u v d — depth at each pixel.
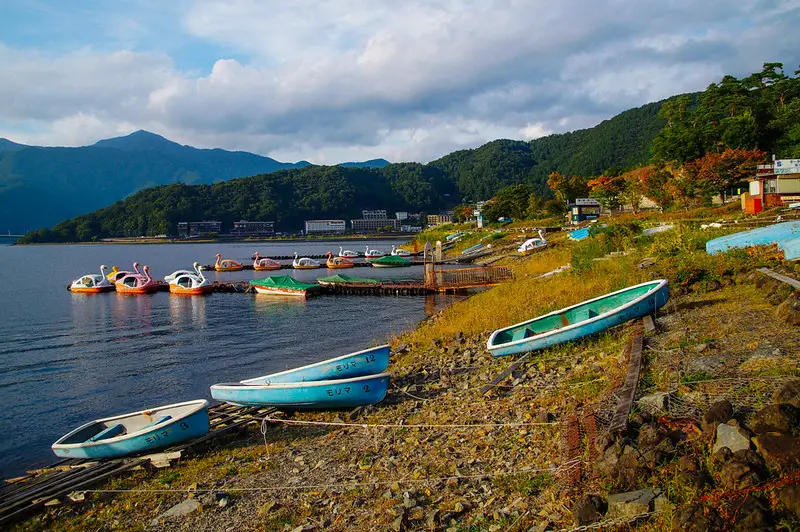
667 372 10.54
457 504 8.08
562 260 40.06
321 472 10.59
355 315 35.97
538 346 15.91
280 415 14.78
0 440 15.62
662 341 13.04
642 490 6.77
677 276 19.67
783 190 41.59
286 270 79.19
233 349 26.66
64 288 59.78
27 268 96.12
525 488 8.23
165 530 9.15
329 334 29.53
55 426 16.75
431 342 21.70
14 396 19.80
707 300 16.50
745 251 19.36
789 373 9.02
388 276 63.50
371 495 9.22
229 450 12.79
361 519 8.38
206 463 12.04
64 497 10.84
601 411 9.30
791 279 14.81
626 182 86.81
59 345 29.02
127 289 53.22
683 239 25.08
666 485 6.74
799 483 5.87
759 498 6.02
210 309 41.19
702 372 9.98
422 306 38.69
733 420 7.30
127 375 22.38
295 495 9.74
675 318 15.10
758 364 9.78
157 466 12.14
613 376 11.66
